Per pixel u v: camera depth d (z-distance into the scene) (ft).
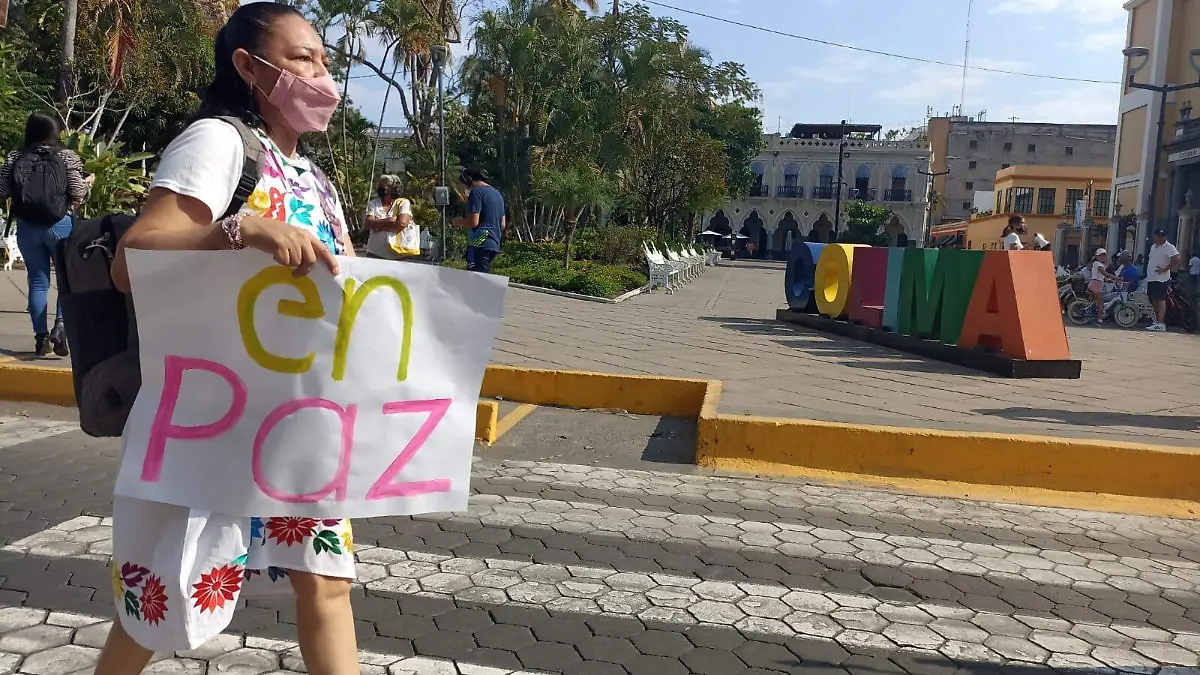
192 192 5.75
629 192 95.86
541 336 31.01
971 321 28.53
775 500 15.55
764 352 29.89
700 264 96.37
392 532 13.41
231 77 6.41
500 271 56.80
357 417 6.25
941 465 17.12
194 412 6.06
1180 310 49.26
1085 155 236.43
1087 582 12.32
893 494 16.22
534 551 12.79
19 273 41.04
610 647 9.97
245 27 6.31
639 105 93.56
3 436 17.87
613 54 93.50
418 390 6.46
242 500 6.06
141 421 6.04
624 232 73.82
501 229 36.60
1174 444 17.42
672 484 16.28
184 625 5.93
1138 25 98.89
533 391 22.15
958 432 17.39
